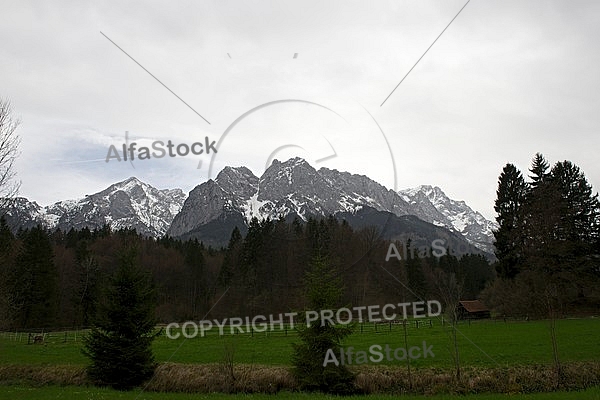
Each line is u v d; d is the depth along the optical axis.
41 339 32.25
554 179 50.00
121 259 20.80
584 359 20.36
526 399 14.09
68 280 42.75
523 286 41.59
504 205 50.31
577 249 44.78
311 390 16.11
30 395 15.47
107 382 18.42
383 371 17.91
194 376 18.03
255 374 17.50
